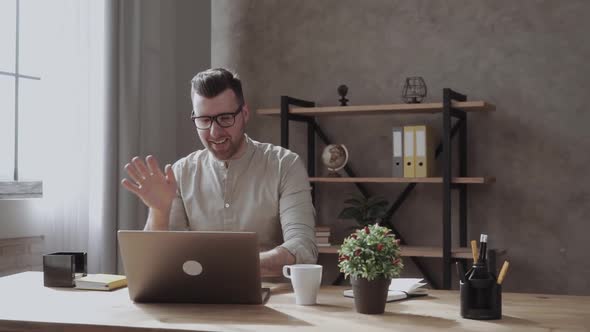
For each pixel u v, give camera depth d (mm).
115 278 2332
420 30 4371
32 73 3680
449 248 3875
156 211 2406
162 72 4383
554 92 4094
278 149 2836
